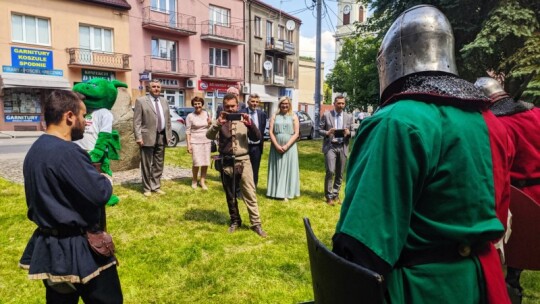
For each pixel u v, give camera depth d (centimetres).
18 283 330
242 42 2748
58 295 212
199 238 442
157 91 623
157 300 309
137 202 581
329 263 106
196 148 671
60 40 1966
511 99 259
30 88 1962
